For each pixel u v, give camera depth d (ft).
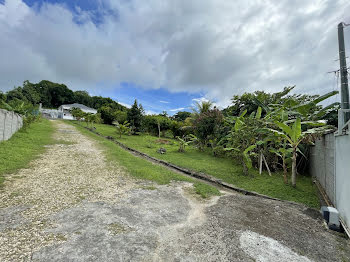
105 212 10.16
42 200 11.08
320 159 17.60
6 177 14.42
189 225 9.48
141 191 13.98
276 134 19.61
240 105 39.52
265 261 7.04
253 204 13.07
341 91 11.59
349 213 9.36
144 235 8.26
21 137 31.94
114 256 6.73
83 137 45.01
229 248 7.72
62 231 8.07
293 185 17.71
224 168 24.93
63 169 18.24
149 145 42.16
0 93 67.67
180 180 17.81
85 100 196.44
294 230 9.66
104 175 17.40
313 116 22.27
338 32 11.98
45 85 172.65
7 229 7.91
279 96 32.19
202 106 49.83
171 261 6.73
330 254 7.75
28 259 6.26
